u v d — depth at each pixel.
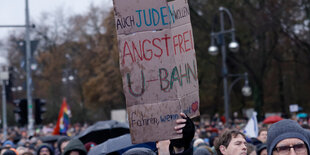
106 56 46.47
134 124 3.58
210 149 6.88
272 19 29.98
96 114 60.69
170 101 3.61
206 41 32.38
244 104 40.19
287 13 30.16
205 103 40.72
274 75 43.19
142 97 3.58
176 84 3.62
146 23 3.61
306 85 42.34
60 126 16.17
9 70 27.48
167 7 3.65
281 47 35.28
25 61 20.94
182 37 3.76
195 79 3.83
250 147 6.18
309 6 30.28
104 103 48.78
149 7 3.62
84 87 49.31
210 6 32.66
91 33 53.28
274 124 3.17
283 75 42.75
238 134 4.81
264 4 30.83
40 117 18.16
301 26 31.09
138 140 3.57
